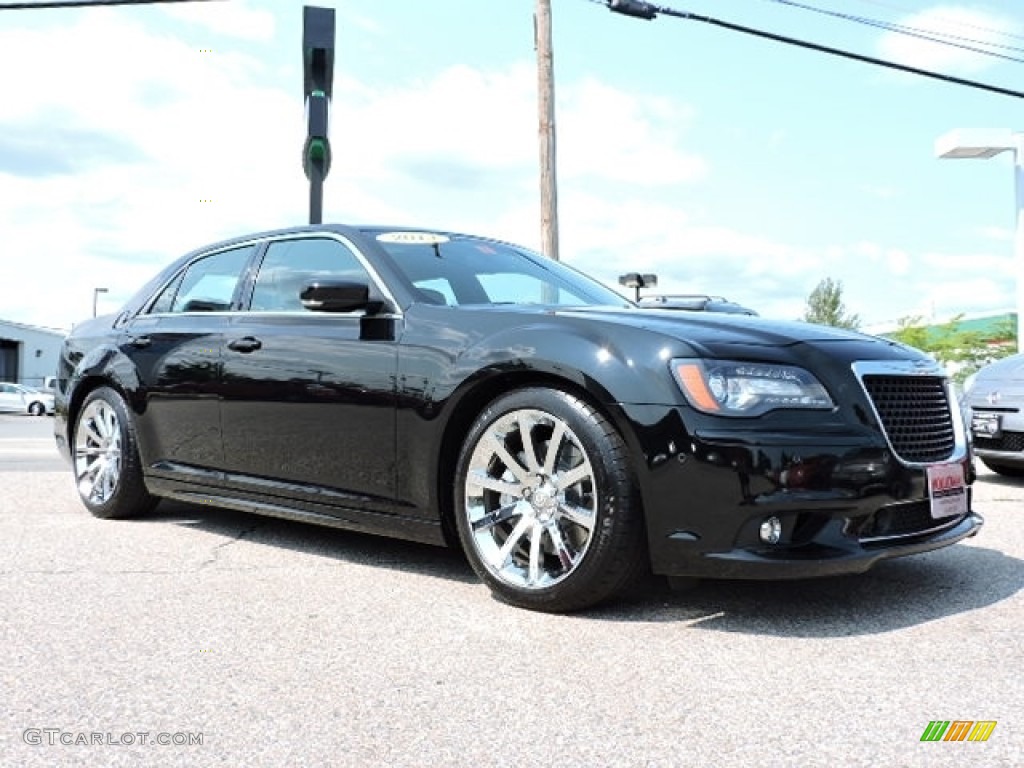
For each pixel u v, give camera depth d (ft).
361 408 12.11
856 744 6.92
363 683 8.16
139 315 16.55
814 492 9.64
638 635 9.62
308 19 27.14
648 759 6.66
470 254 13.93
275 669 8.50
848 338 10.99
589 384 10.09
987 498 19.31
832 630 9.82
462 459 11.15
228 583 11.64
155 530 15.23
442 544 11.55
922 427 10.84
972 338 91.97
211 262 15.74
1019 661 8.81
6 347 190.49
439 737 7.04
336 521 12.65
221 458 14.23
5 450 32.73
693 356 9.93
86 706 7.59
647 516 9.87
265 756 6.68
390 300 12.35
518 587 10.57
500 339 10.99
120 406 16.05
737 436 9.59
